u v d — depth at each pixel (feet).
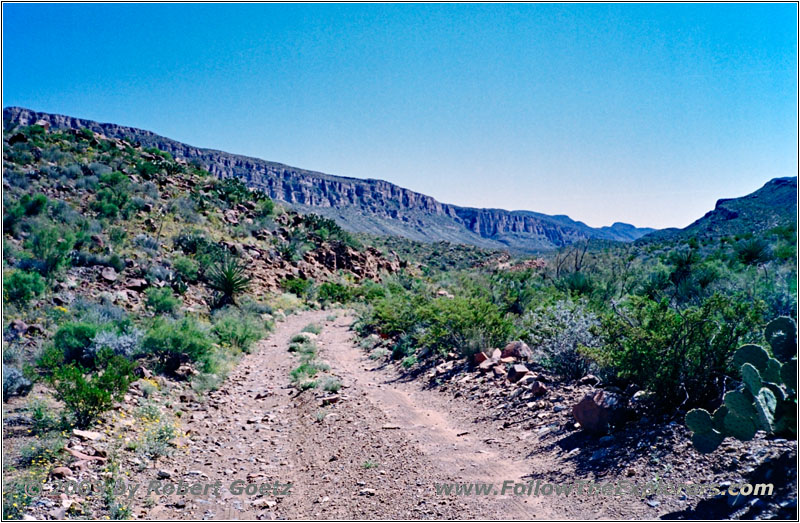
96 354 37.14
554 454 21.65
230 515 18.57
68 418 25.90
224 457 25.21
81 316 49.06
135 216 99.30
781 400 16.37
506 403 29.94
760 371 17.60
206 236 104.99
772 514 13.29
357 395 36.35
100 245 78.43
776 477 14.85
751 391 16.56
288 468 23.82
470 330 42.91
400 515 17.62
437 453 23.50
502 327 43.14
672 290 55.36
